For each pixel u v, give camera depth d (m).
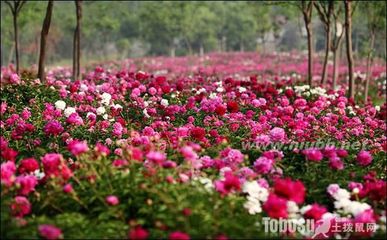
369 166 7.69
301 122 9.31
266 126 9.31
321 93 14.82
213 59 58.31
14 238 5.07
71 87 12.17
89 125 8.93
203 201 5.43
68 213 5.60
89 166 6.07
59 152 7.58
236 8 94.88
